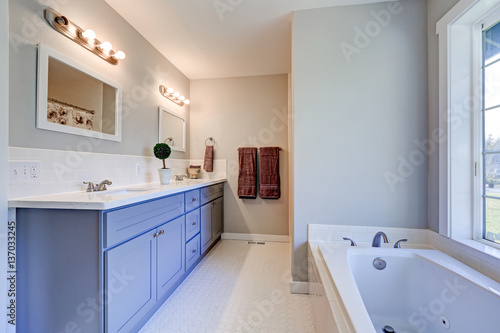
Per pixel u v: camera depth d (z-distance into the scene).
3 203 1.04
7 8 1.03
